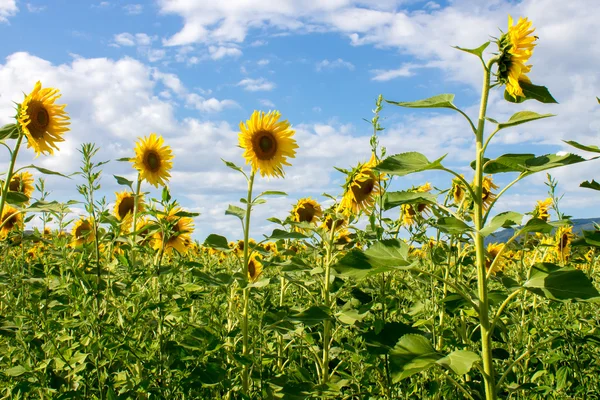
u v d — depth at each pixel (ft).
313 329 14.56
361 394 11.23
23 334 10.03
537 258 14.40
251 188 12.90
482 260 8.14
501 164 8.77
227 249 12.00
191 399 10.39
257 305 12.98
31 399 9.80
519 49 8.56
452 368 6.71
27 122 13.65
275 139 15.43
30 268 13.06
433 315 11.65
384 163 8.71
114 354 9.58
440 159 8.02
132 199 20.81
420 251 14.97
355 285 13.53
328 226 15.14
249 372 11.21
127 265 11.13
